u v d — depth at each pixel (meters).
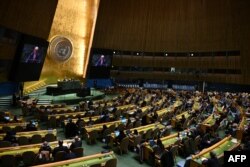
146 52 36.78
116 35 35.75
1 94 21.58
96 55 30.89
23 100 21.20
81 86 28.83
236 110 20.39
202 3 32.28
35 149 9.04
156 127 12.73
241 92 31.38
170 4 34.59
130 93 29.73
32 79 22.67
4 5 16.11
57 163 7.36
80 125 13.13
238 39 29.83
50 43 28.22
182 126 15.27
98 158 8.15
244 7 28.45
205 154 9.25
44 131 11.38
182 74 35.44
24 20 19.25
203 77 33.81
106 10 33.38
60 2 28.28
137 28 36.19
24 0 17.91
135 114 16.58
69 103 24.11
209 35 32.53
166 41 35.62
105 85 37.50
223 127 15.68
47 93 25.38
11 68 20.03
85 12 31.22
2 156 7.86
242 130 13.39
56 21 28.39
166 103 21.77
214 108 19.77
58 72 29.69
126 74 37.75
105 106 18.64
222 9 30.69
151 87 38.31
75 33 30.83
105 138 12.19
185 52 34.78
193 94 29.92
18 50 19.73
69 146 9.50
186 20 34.00
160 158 9.14
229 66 31.25
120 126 12.85
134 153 11.29
